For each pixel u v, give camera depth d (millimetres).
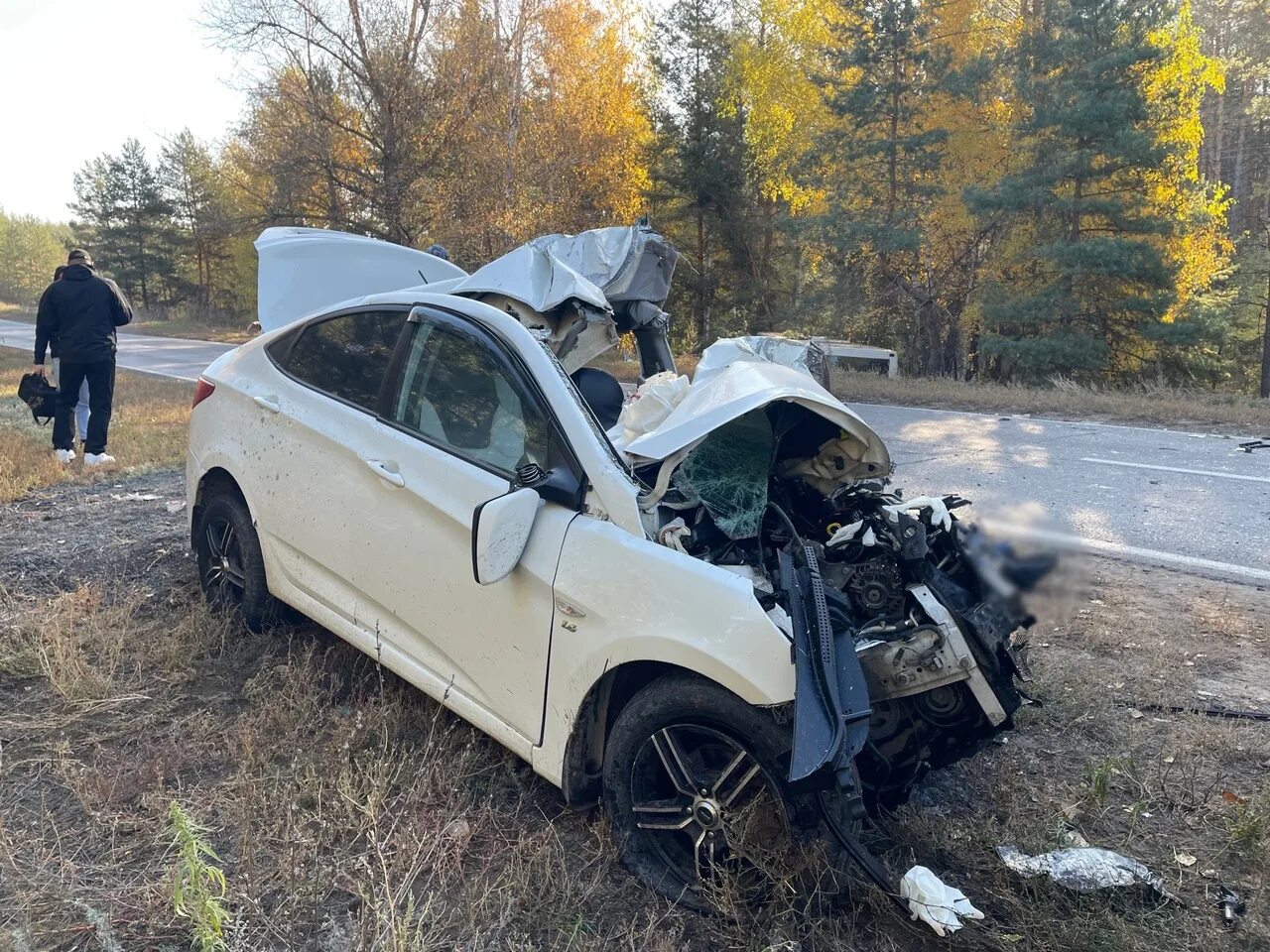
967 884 2822
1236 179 42562
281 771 3295
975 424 11672
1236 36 42562
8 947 2406
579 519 2936
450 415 3381
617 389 3842
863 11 24047
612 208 26344
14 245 86188
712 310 30281
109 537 5898
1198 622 4863
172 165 58469
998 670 2863
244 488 4137
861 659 2721
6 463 7695
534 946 2549
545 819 3107
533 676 2982
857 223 24469
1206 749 3615
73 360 8062
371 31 24797
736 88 28297
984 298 25297
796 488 3594
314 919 2600
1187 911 2719
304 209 26984
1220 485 7902
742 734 2580
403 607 3426
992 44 27250
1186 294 25219
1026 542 2922
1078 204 23641
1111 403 13039
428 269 5402
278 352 4238
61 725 3559
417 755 3381
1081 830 3127
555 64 25422
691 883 2738
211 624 4305
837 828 2549
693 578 2658
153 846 2867
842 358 20141
